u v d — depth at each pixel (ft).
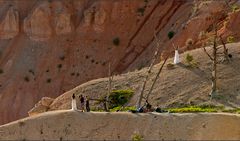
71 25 437.99
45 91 408.46
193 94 262.67
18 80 417.49
